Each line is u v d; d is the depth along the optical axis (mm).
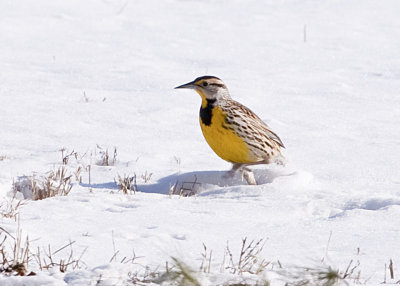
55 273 6734
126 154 14062
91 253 7570
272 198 10586
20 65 22359
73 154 13695
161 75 21922
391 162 13609
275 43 27219
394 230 8758
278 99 19312
